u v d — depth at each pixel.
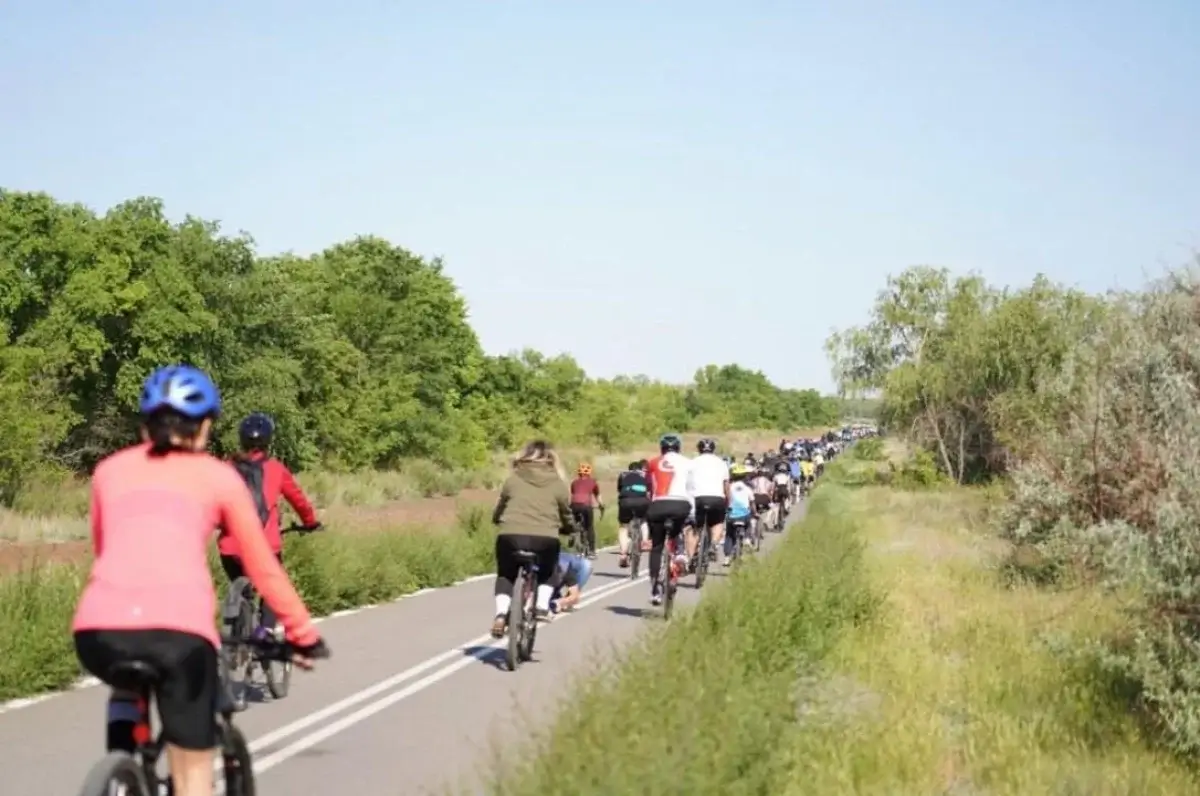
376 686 11.63
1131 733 10.06
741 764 7.12
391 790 7.96
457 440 71.94
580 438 94.06
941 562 23.33
